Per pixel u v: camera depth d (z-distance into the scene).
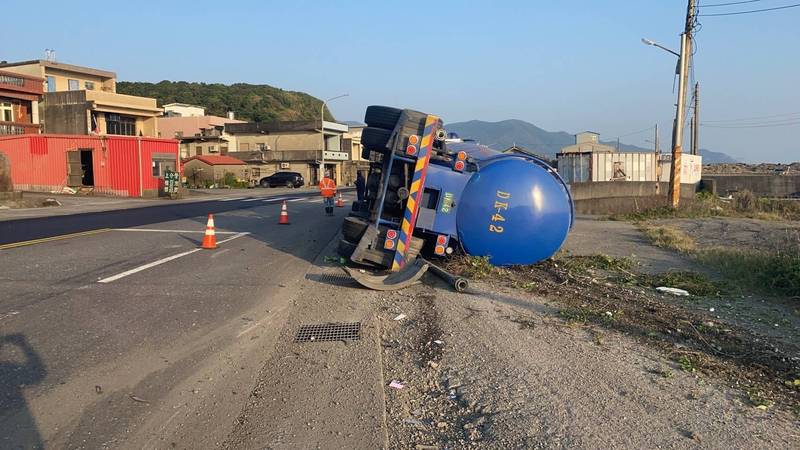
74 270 9.48
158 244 12.72
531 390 4.81
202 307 7.36
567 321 6.86
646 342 6.11
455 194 9.57
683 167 36.09
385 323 6.85
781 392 4.82
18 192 24.66
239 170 62.56
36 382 4.87
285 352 5.79
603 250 13.38
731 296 8.55
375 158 10.56
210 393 4.76
